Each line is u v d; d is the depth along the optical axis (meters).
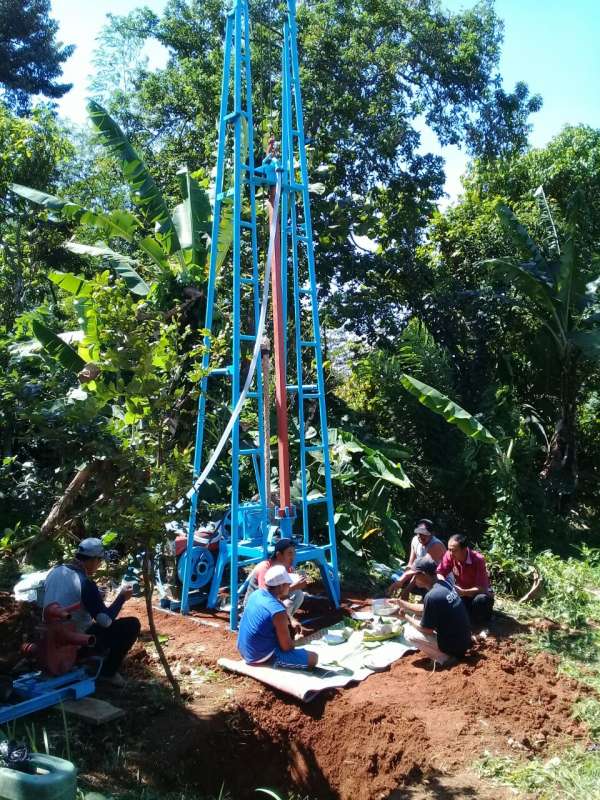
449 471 13.73
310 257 8.74
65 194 18.92
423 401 12.38
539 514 14.13
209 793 5.42
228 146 11.53
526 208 19.50
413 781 5.30
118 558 7.52
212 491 10.11
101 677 6.20
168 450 6.25
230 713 5.89
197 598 8.47
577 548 14.02
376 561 10.88
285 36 8.84
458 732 5.75
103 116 11.44
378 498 11.26
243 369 11.46
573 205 16.84
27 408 6.19
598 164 21.22
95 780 4.87
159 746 5.45
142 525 5.56
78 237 15.12
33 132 14.55
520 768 5.30
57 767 3.68
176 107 18.34
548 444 17.72
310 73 16.95
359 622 8.12
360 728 5.86
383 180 18.20
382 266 17.97
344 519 10.75
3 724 5.29
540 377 17.94
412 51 18.28
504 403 15.29
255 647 6.57
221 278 11.55
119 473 5.76
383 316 17.83
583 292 16.64
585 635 8.34
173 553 8.25
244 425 10.51
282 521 8.09
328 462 8.74
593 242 19.22
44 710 5.61
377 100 17.67
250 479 10.67
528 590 9.91
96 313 5.54
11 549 6.28
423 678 6.73
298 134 8.82
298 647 7.31
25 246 14.97
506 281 17.38
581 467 20.03
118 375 5.69
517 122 20.02
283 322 8.32
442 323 17.88
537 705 6.29
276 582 6.66
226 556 8.29
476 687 6.46
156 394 5.74
